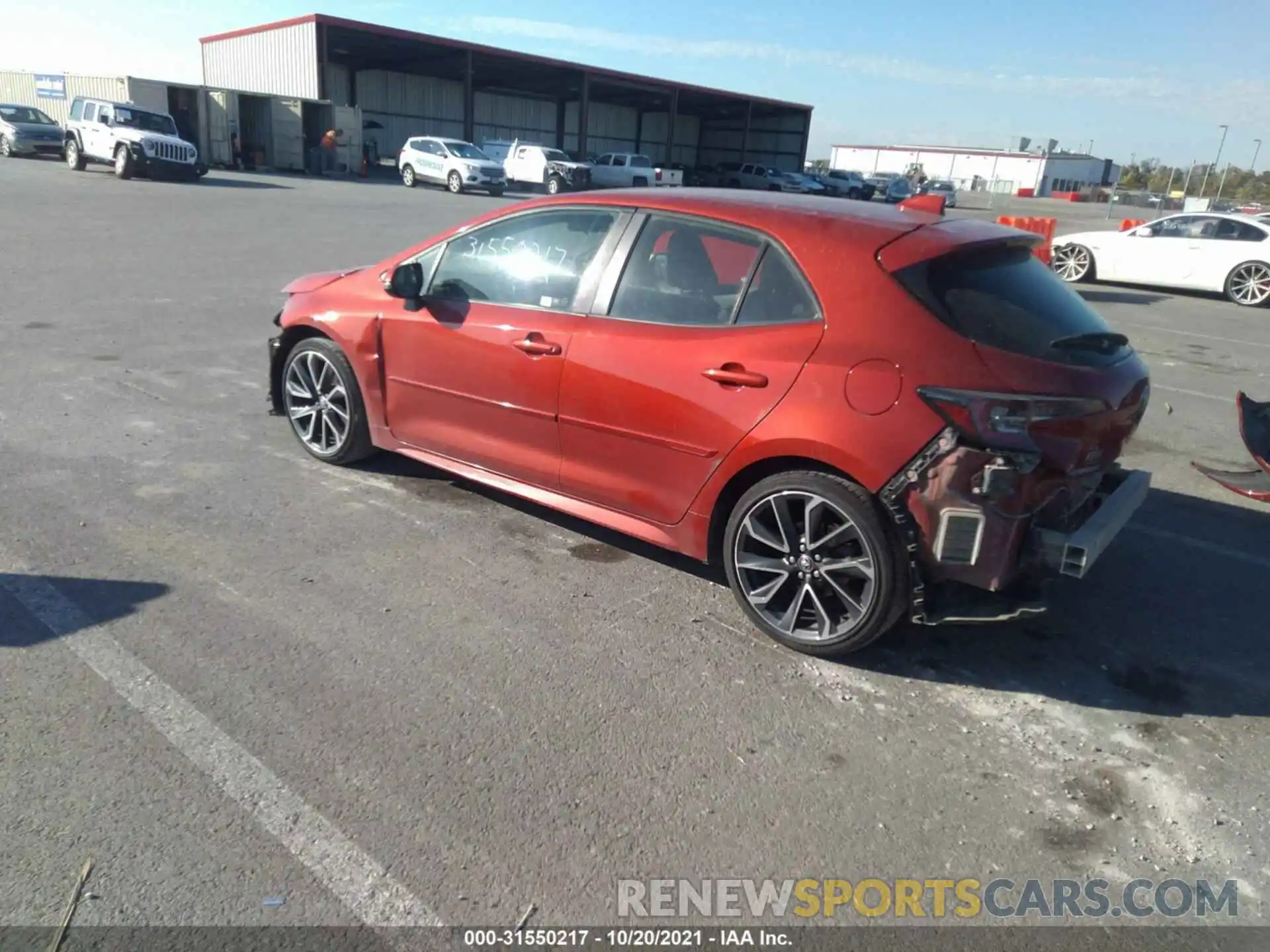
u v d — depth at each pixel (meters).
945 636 3.86
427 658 3.47
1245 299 15.12
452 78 49.91
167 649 3.41
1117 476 3.93
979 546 3.20
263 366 7.59
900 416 3.23
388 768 2.84
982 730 3.23
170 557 4.16
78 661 3.30
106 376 7.02
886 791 2.88
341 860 2.47
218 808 2.63
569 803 2.74
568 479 4.24
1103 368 3.46
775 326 3.55
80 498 4.73
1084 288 16.48
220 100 34.75
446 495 5.09
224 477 5.17
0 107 31.47
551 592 4.06
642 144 62.72
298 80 39.25
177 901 2.30
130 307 9.54
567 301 4.17
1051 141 88.94
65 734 2.90
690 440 3.73
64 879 2.35
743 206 3.84
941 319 3.28
